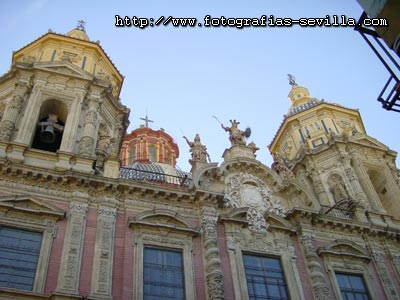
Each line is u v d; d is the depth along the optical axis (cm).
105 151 2925
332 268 2683
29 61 3194
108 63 3806
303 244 2712
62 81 3130
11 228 2209
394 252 2934
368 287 2683
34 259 2142
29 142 2688
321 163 3719
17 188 2344
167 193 2597
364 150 3772
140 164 4303
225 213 2681
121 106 3397
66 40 3644
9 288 1944
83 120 2995
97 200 2464
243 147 3250
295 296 2447
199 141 3138
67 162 2594
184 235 2481
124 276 2202
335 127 4209
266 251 2614
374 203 3319
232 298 2306
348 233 2939
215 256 2391
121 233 2383
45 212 2266
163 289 2253
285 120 4419
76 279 2084
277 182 3034
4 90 3091
